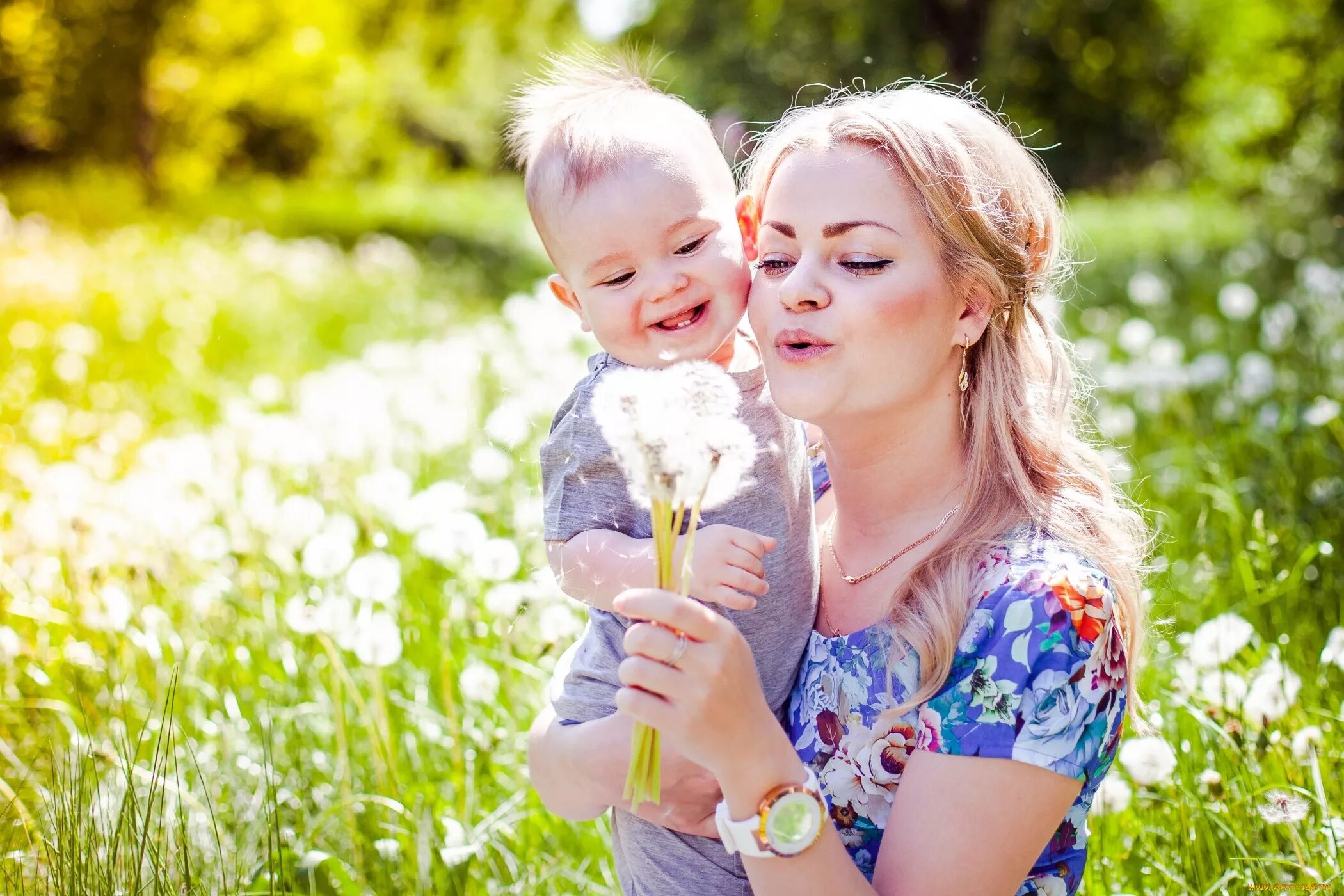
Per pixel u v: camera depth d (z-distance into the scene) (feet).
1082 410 7.63
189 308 34.24
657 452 4.75
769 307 6.17
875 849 6.17
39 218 50.26
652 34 90.63
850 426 6.26
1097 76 88.63
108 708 11.05
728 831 5.30
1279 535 12.92
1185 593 11.87
